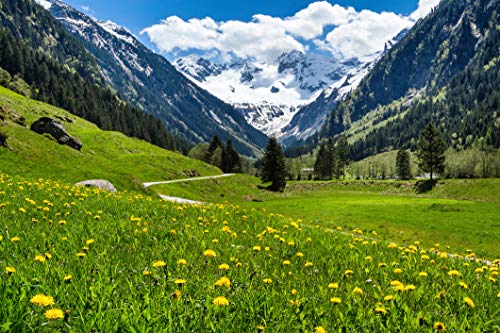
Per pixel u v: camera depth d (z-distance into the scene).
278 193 119.12
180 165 116.31
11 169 38.81
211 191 102.06
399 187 127.25
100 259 6.16
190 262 6.59
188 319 4.11
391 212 46.47
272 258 7.71
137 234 8.55
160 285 5.11
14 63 199.88
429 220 38.72
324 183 145.38
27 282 4.53
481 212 45.31
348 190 136.50
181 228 9.79
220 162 154.38
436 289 6.30
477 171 150.75
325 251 8.98
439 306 5.40
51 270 5.21
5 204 9.97
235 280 5.82
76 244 7.12
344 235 12.53
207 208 14.89
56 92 185.88
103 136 114.56
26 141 50.88
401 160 167.62
